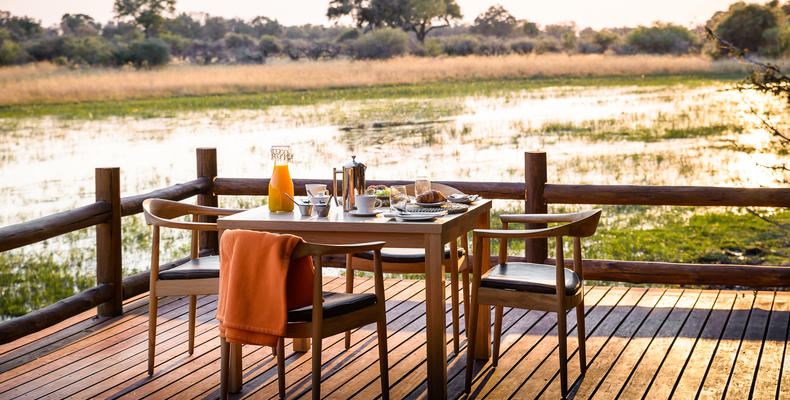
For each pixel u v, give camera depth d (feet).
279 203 12.09
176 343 13.88
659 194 16.47
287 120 70.79
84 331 14.71
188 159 48.47
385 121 68.23
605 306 15.67
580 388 11.51
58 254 24.70
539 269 12.09
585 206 30.42
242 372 12.43
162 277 12.19
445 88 109.81
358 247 10.14
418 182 12.60
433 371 10.99
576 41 172.65
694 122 58.80
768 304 15.56
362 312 10.55
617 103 79.00
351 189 12.07
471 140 53.88
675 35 157.58
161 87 112.57
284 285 9.86
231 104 91.30
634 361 12.57
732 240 24.34
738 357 12.67
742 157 41.11
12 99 100.78
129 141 58.34
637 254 22.85
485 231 11.19
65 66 143.02
